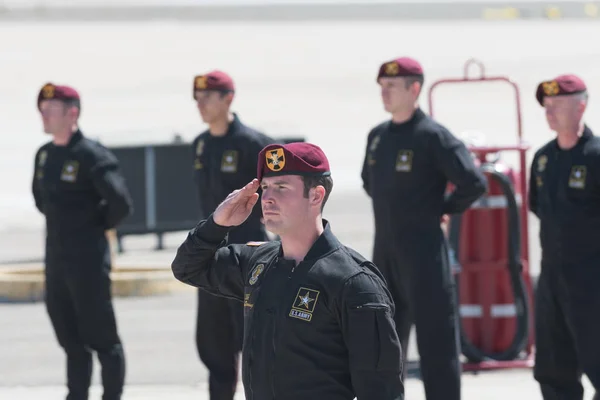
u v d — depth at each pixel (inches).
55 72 3513.8
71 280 583.5
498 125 2330.2
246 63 3757.4
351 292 323.9
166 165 1231.5
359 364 322.3
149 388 701.9
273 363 330.0
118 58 3966.5
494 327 723.4
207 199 594.6
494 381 690.8
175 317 918.4
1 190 1700.3
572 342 539.8
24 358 792.3
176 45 4456.2
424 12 6963.6
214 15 6761.8
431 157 552.7
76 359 592.7
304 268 331.9
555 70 3223.4
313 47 4320.9
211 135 593.3
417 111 561.0
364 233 1296.8
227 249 366.0
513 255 711.1
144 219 1229.7
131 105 2711.6
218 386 587.8
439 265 553.3
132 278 1003.9
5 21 6043.3
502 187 711.1
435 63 3587.6
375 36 4822.8
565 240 527.2
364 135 2208.4
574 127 528.4
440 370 548.7
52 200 584.1
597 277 521.3
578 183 523.8
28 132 2331.4
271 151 333.7
